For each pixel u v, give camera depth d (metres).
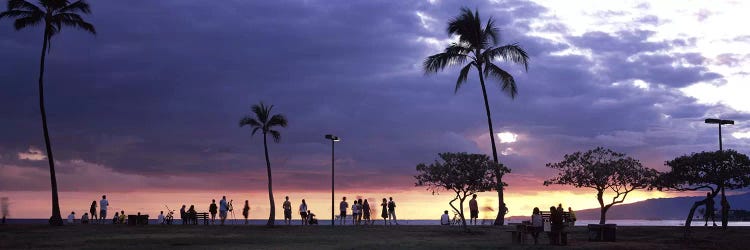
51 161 47.53
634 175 44.97
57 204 47.38
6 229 41.41
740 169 31.89
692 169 32.75
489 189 36.50
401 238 33.28
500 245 28.33
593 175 45.56
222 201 51.31
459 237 33.94
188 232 39.47
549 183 46.94
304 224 53.28
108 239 32.47
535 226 29.34
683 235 33.97
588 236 33.72
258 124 53.91
